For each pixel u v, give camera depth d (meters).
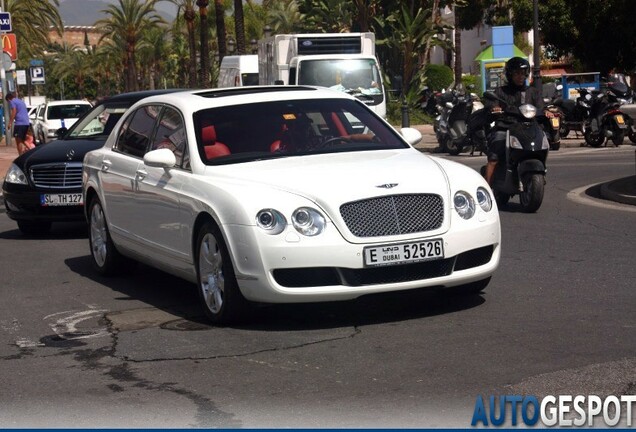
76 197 13.48
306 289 7.33
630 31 37.09
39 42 65.94
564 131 28.03
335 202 7.38
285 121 8.80
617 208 14.05
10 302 9.22
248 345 7.16
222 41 55.47
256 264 7.37
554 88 35.12
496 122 14.32
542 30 40.16
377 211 7.43
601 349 6.62
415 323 7.59
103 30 83.00
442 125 26.64
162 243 8.78
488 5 58.38
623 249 10.61
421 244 7.45
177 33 95.81
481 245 7.75
